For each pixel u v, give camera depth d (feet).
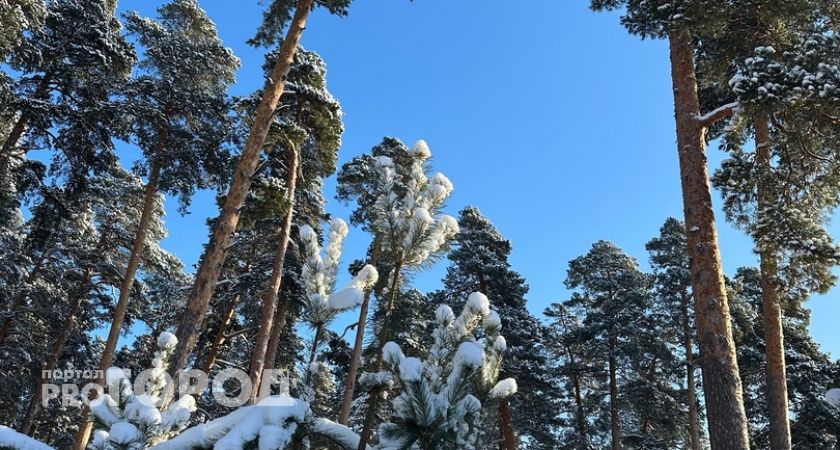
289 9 40.60
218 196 60.49
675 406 89.51
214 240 30.78
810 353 78.59
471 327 14.66
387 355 13.52
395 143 64.59
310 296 16.31
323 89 55.26
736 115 27.04
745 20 33.96
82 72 53.01
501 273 77.00
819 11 32.96
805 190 35.32
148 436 14.16
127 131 57.67
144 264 74.02
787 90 25.03
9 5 40.01
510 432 68.64
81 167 53.62
